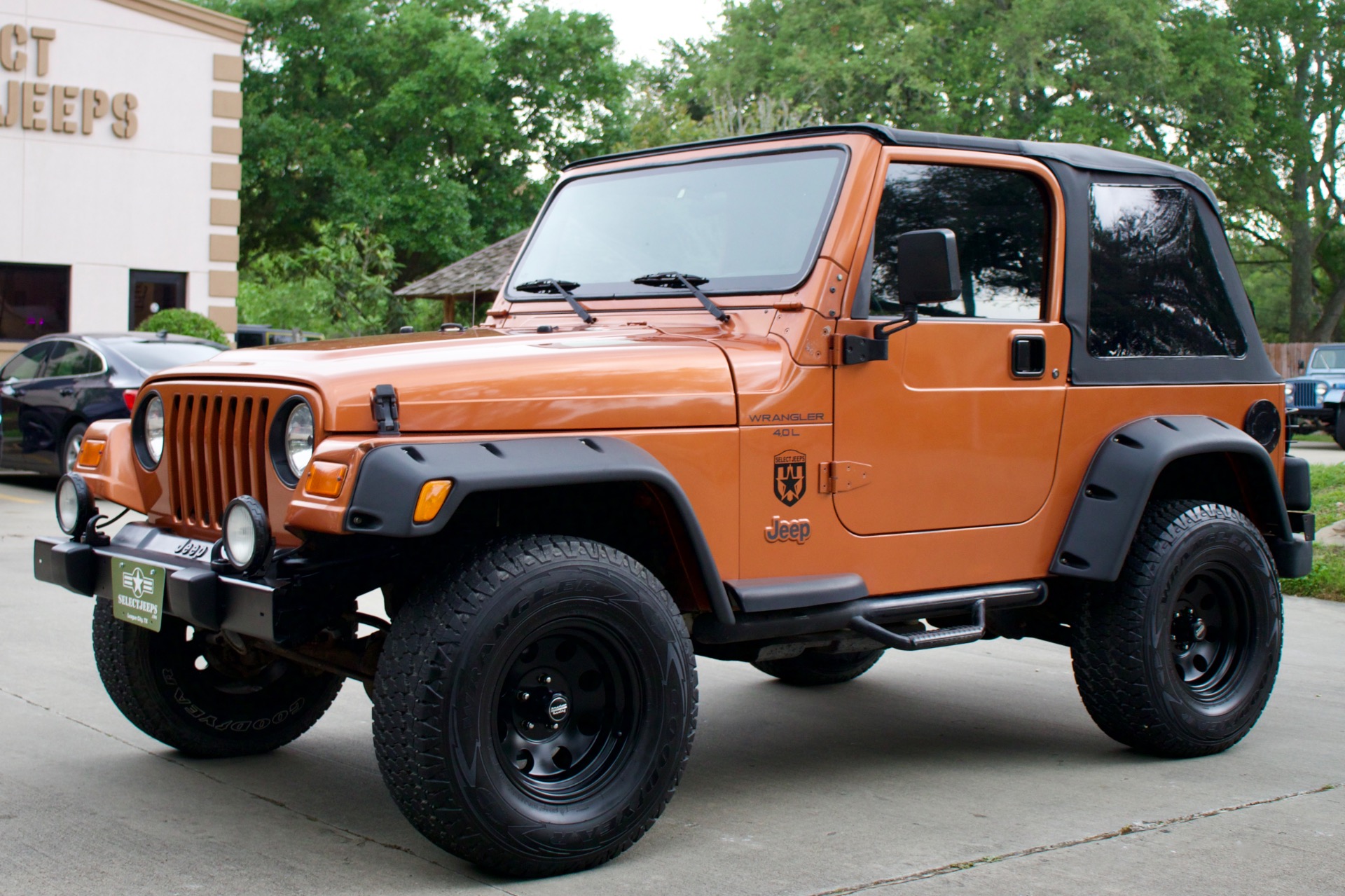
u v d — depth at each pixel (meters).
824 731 4.82
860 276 3.74
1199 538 4.35
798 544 3.65
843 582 3.70
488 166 38.56
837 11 36.34
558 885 3.15
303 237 38.59
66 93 18.09
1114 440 4.29
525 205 38.56
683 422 3.44
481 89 36.75
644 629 3.23
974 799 3.95
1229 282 4.80
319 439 3.05
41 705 4.86
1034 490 4.16
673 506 3.33
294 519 3.01
